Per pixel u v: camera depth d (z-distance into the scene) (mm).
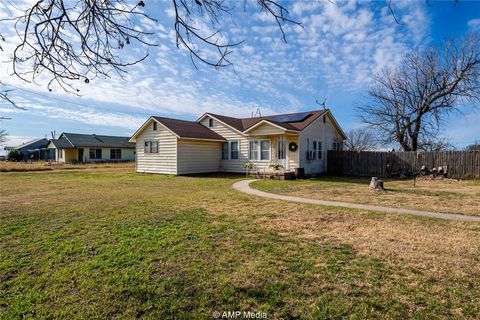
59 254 3973
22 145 45250
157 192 9969
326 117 19375
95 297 2883
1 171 20438
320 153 18641
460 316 2586
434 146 22000
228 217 6152
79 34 2268
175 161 17125
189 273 3398
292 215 6379
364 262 3734
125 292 2980
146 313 2633
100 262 3705
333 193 9914
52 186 11773
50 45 2287
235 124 19656
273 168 16344
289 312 2650
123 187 11438
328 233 5012
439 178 15414
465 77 19234
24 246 4289
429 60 20531
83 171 20766
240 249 4180
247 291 2998
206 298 2873
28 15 2146
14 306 2723
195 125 19703
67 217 6090
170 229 5172
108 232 4984
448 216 6336
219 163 19516
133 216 6191
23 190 10477
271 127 15992
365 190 10695
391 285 3131
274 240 4598
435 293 2975
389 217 6219
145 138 18922
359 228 5344
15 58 2314
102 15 2217
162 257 3863
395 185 12789
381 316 2582
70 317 2566
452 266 3633
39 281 3203
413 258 3883
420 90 21125
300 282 3189
